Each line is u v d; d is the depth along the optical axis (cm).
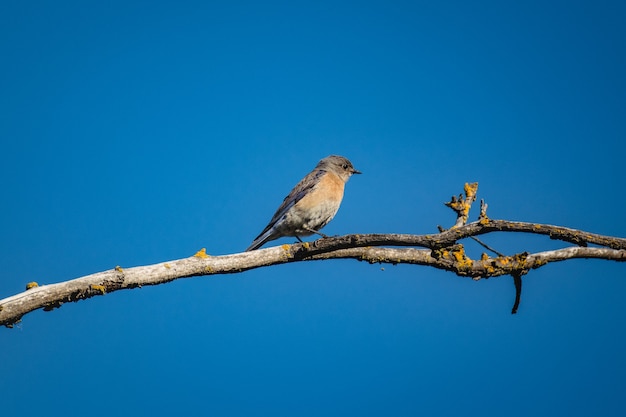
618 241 1055
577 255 1118
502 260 1115
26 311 948
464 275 1123
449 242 1073
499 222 1064
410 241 1078
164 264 1035
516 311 1204
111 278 991
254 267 1103
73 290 969
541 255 1116
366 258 1136
